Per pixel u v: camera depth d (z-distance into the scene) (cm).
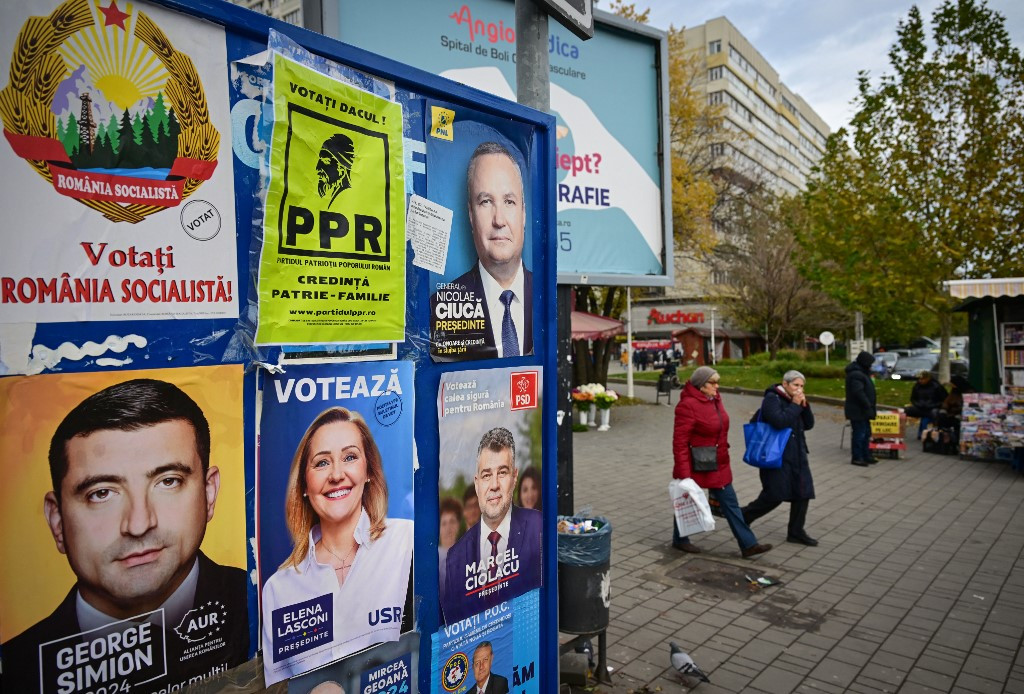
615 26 637
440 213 254
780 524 769
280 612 208
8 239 156
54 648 165
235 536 197
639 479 1029
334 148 214
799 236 2327
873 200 1934
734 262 3578
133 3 172
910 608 527
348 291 221
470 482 271
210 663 193
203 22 185
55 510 164
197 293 186
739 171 3538
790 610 524
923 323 3616
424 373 251
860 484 977
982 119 1798
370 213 226
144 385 177
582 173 627
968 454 1157
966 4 1805
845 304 2306
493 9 564
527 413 297
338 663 226
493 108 273
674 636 478
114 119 171
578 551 388
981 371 1407
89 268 168
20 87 157
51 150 162
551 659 315
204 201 186
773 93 9112
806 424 687
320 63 210
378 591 236
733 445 1350
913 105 1894
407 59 518
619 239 653
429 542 256
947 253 1820
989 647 461
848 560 642
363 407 227
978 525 762
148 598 180
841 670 429
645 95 671
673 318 5609
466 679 274
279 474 206
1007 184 1786
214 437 191
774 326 3678
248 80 194
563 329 472
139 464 177
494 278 278
